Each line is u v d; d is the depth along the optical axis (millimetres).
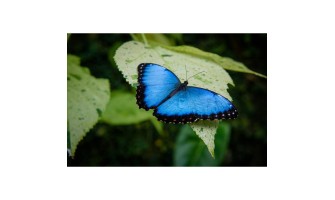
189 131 692
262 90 1115
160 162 1096
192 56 430
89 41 1025
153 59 409
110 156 1083
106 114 603
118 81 942
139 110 615
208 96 395
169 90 426
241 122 1109
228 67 429
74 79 481
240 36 1056
